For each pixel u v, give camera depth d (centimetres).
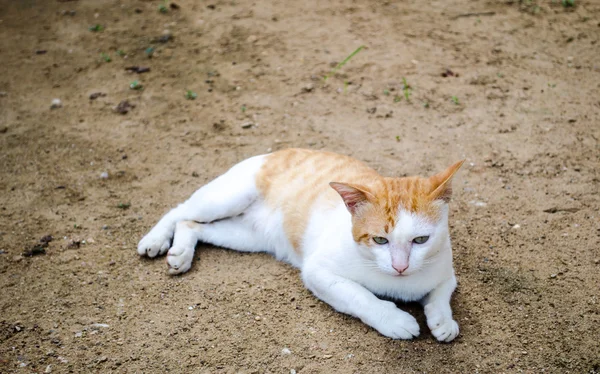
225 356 116
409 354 115
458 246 133
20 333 119
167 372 114
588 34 195
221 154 157
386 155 155
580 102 168
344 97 172
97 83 181
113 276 129
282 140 160
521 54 186
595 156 152
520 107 167
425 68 181
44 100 176
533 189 144
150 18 214
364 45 193
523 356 115
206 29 205
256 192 134
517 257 130
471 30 200
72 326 120
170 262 128
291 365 114
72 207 144
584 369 113
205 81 180
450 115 166
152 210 143
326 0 221
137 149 160
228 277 128
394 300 123
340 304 120
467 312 121
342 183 114
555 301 122
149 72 185
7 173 153
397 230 113
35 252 133
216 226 135
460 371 113
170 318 121
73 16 218
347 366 114
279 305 123
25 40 204
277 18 211
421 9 214
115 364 115
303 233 128
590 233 134
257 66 184
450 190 115
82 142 162
